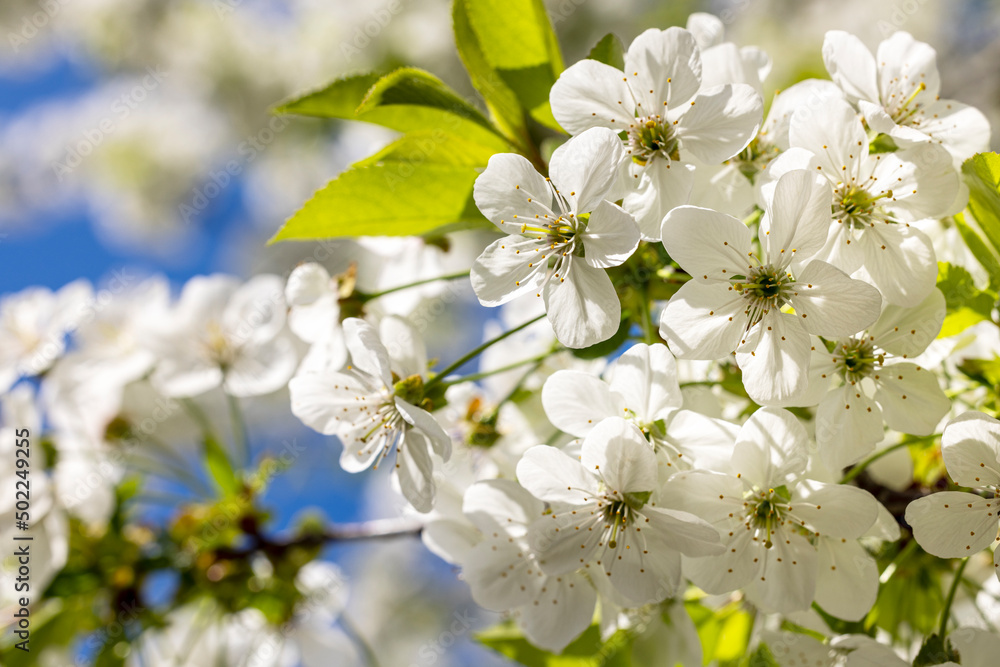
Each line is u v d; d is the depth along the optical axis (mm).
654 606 375
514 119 375
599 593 363
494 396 404
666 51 348
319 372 367
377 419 364
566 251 348
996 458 341
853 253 348
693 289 343
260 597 412
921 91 365
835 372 352
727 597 383
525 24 370
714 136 347
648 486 342
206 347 419
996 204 349
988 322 365
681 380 376
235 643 423
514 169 349
